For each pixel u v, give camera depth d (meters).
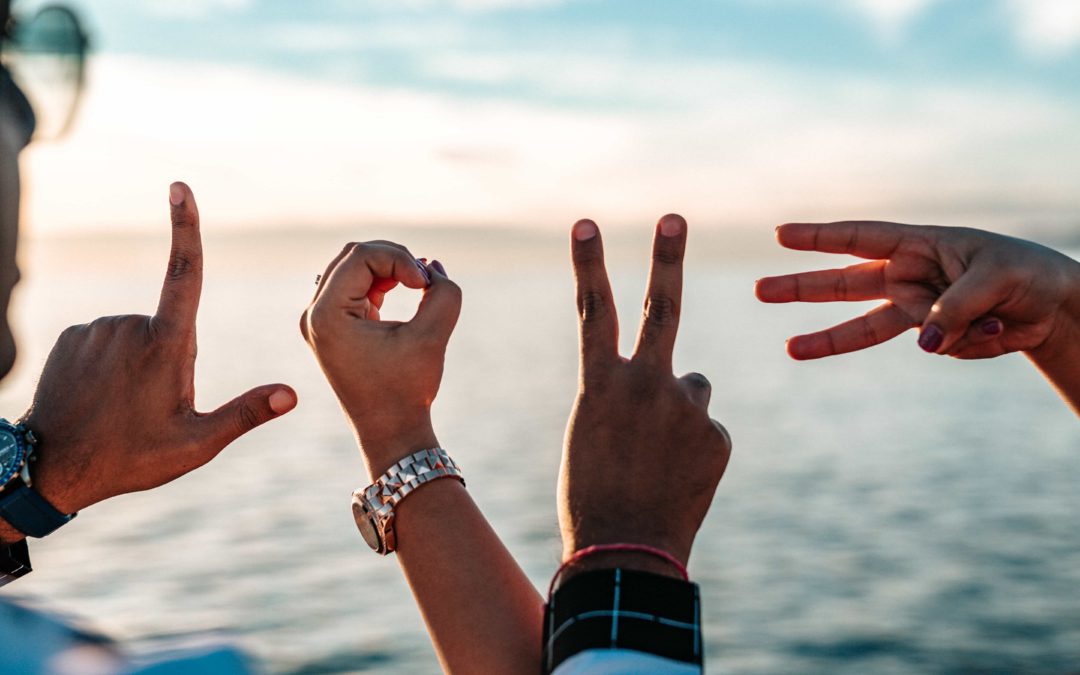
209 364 52.56
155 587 13.23
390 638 10.77
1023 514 18.09
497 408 37.56
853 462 25.34
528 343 78.38
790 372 52.38
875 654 10.73
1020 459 25.02
